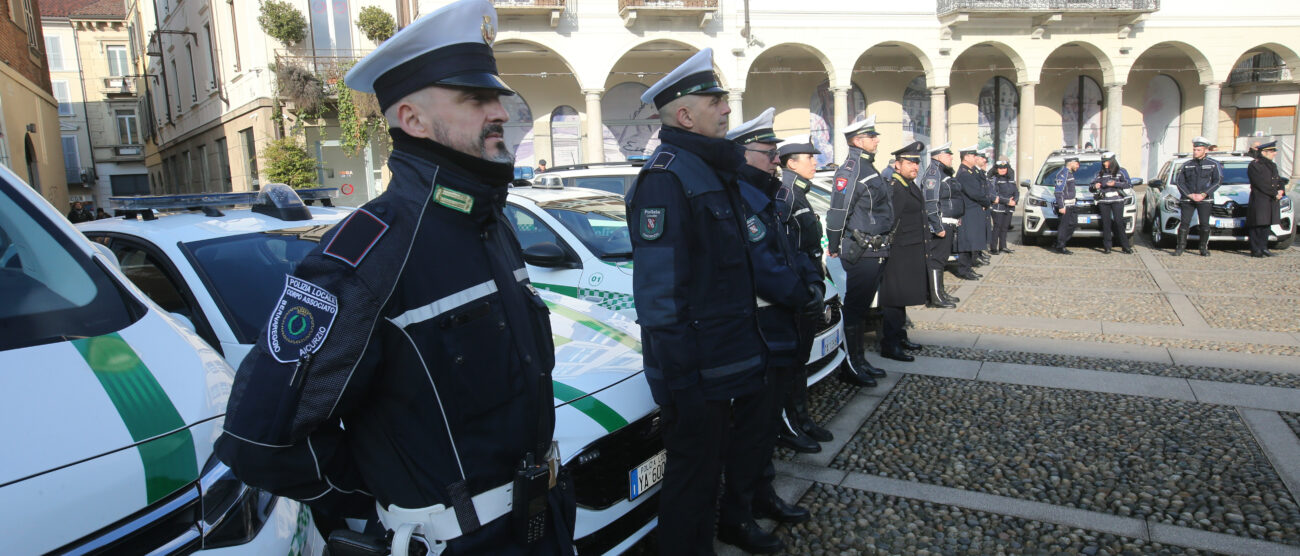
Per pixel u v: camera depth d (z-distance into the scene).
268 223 3.77
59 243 2.12
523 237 4.68
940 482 3.61
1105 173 11.31
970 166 9.45
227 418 1.28
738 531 2.98
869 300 4.99
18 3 15.02
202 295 3.19
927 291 5.62
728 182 2.60
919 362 5.69
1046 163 13.00
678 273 2.42
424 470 1.38
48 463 1.41
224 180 20.34
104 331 1.89
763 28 19.45
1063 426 4.27
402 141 1.41
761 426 2.92
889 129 22.53
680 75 2.54
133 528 1.45
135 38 30.92
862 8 19.86
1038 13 19.98
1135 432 4.13
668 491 2.58
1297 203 12.61
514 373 1.46
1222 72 21.36
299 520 1.94
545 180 6.07
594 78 18.70
